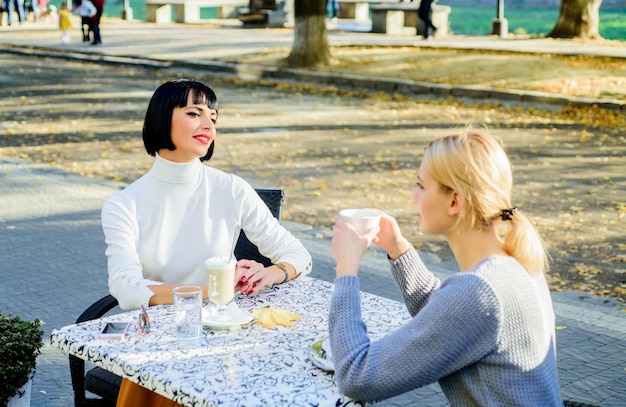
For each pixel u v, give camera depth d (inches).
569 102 591.5
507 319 89.4
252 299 131.6
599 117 550.0
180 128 132.6
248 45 946.1
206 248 140.1
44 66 861.8
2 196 340.5
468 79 685.3
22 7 1346.0
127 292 129.8
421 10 1008.2
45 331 204.8
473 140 94.7
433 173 95.1
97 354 109.0
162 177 137.6
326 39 786.2
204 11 1716.3
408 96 658.2
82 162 416.2
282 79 756.6
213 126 136.3
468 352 89.4
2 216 310.0
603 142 475.2
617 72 688.4
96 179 374.3
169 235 138.3
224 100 636.1
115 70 829.2
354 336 93.8
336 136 492.7
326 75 729.0
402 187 369.1
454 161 93.7
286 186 369.1
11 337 133.9
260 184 372.2
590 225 309.6
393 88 686.5
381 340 93.0
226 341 113.1
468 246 96.3
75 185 361.4
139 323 115.4
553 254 274.4
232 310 122.5
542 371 91.7
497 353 90.0
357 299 96.9
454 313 88.7
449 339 88.7
